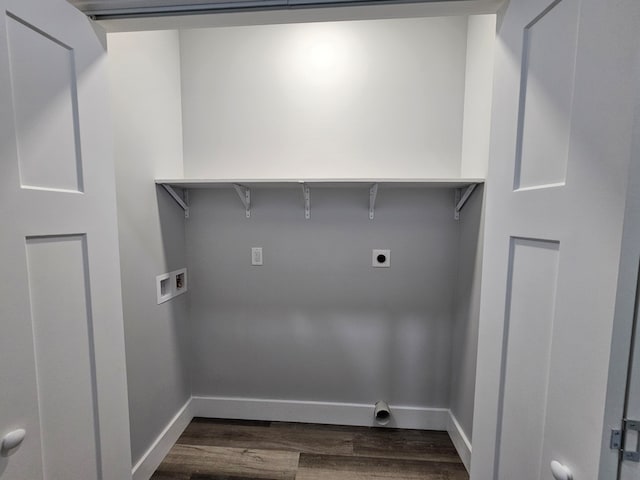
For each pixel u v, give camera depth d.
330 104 1.76
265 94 1.79
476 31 1.52
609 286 0.50
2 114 0.60
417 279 1.82
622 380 0.50
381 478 1.52
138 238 1.42
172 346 1.72
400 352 1.87
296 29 1.74
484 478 0.86
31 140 0.66
